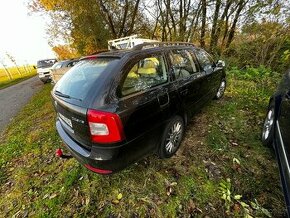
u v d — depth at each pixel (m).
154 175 2.40
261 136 2.95
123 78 1.93
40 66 13.82
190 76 2.94
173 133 2.63
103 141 1.77
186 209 1.97
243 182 2.20
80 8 12.15
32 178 2.71
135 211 2.00
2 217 2.17
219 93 4.61
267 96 4.62
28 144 3.70
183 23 12.75
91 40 14.55
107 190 2.28
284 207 1.89
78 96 1.97
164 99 2.31
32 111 6.19
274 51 6.54
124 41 9.52
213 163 2.53
